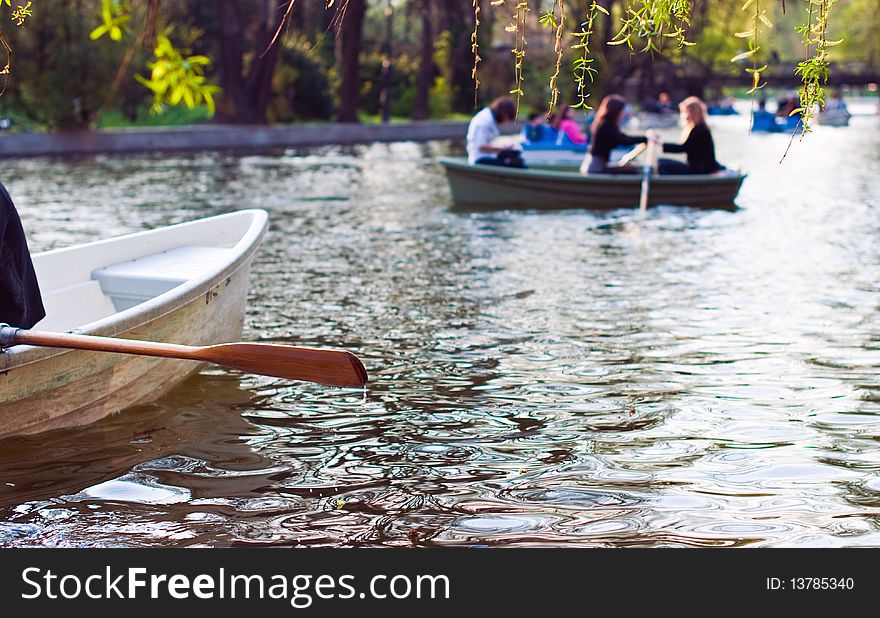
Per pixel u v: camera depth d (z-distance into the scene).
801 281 9.09
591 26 4.77
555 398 5.81
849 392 5.86
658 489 4.57
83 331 4.94
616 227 12.70
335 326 7.50
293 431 5.29
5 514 4.32
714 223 13.03
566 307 8.10
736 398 5.77
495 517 4.32
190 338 5.98
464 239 11.78
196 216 14.07
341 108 37.12
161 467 4.80
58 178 19.58
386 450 5.04
